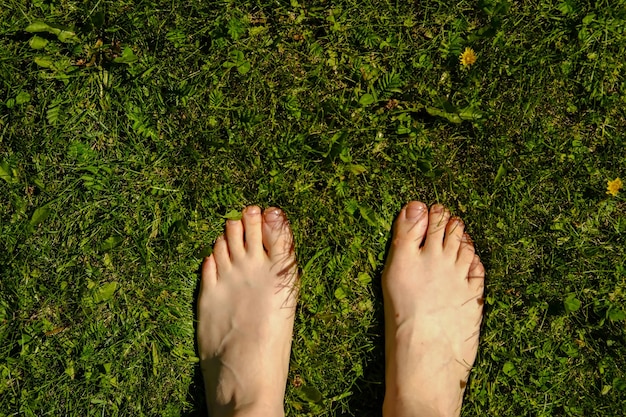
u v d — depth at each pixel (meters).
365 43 0.76
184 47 0.76
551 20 0.76
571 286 0.75
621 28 0.75
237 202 0.76
